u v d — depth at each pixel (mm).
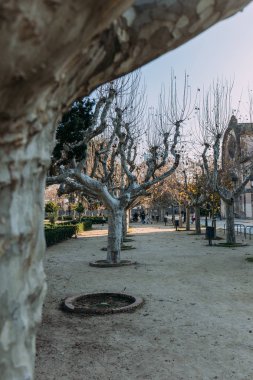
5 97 1489
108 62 1885
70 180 11633
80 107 9422
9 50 1331
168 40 1948
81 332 5719
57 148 9414
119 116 11977
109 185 16328
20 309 1763
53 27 1337
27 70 1422
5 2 1212
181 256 14102
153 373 4301
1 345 1715
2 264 1696
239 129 29203
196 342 5254
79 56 1649
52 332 5719
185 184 25703
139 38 1889
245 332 5633
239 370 4375
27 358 1810
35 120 1677
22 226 1721
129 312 6754
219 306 7078
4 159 1647
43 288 1935
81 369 4418
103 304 7246
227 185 22953
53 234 19094
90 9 1361
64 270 11328
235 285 8898
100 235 25781
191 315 6520
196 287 8734
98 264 11867
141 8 1836
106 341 5324
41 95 1611
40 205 1878
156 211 50688
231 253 14680
